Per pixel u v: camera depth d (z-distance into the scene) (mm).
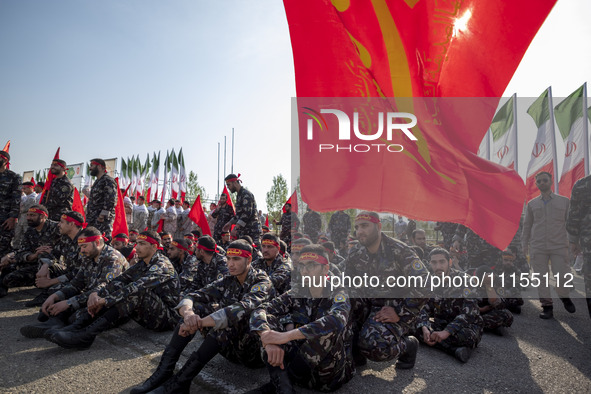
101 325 3225
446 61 2209
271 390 2277
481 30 2133
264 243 4254
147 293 3539
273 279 3654
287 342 2350
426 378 2684
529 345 3482
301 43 2279
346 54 2270
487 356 3174
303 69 2268
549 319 4461
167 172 24094
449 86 2215
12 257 5195
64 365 2822
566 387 2529
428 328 3262
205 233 6820
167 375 2438
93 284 3701
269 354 2174
